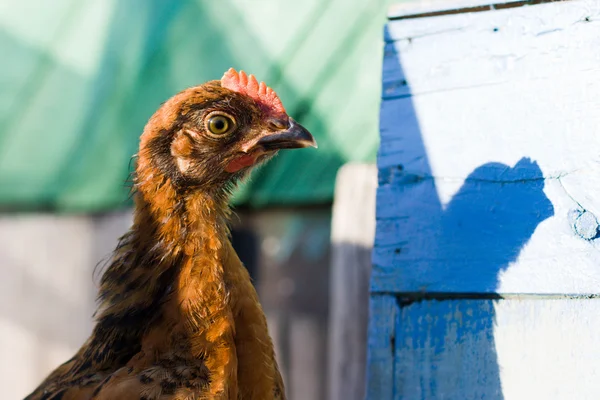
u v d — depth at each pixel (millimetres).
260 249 806
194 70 794
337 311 687
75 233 857
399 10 554
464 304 533
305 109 758
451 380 531
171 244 536
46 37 849
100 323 544
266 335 542
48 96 843
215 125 551
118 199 814
